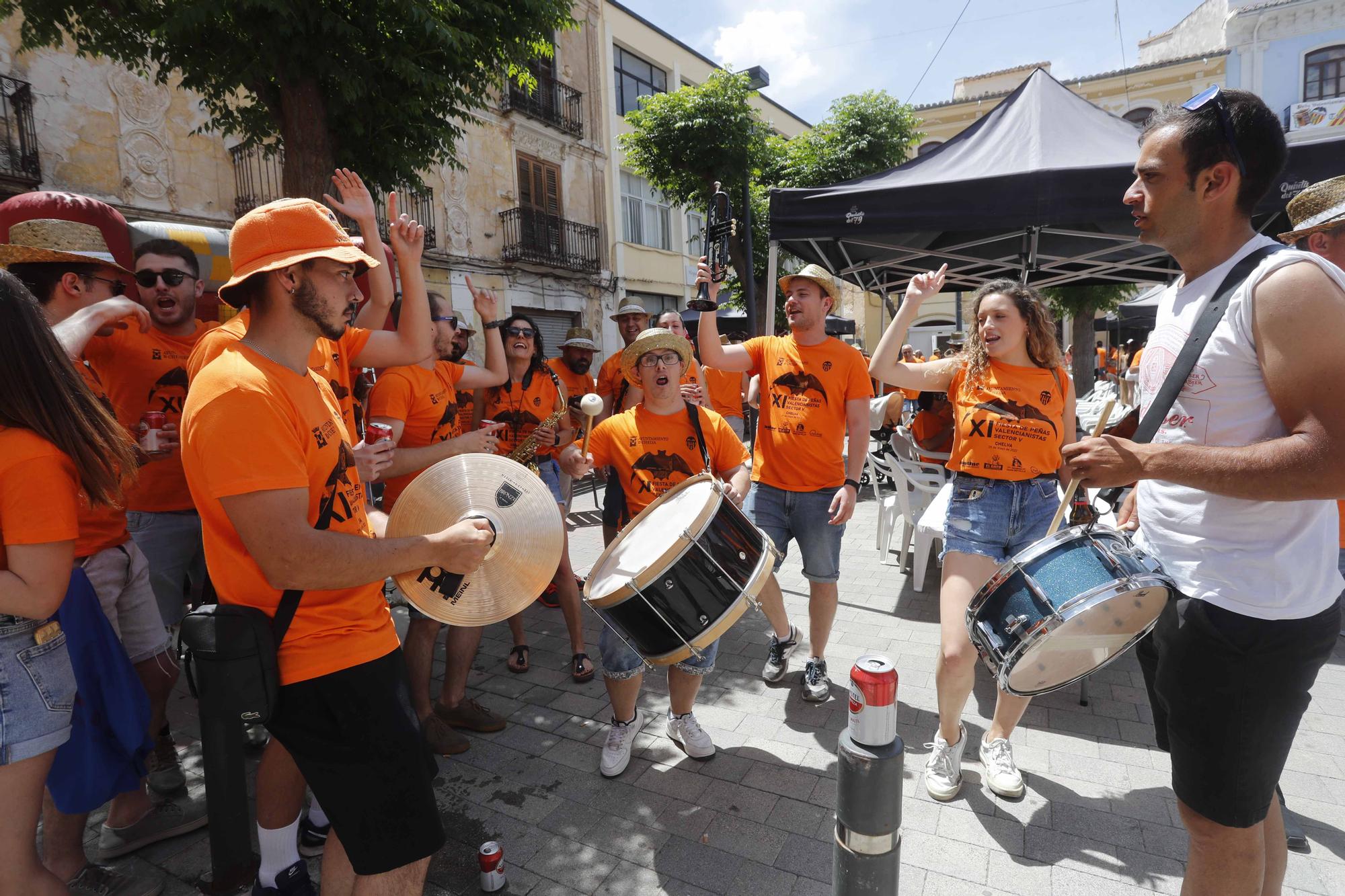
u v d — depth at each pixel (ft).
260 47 17.11
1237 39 63.21
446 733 10.02
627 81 60.49
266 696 5.13
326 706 5.39
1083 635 6.20
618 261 58.18
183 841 8.24
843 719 10.73
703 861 7.73
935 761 8.75
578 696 11.75
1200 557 5.19
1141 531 5.97
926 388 10.07
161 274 9.35
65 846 7.11
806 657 12.89
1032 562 6.32
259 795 6.52
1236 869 5.30
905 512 16.88
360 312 9.43
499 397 14.10
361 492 6.02
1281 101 62.64
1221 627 5.02
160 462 9.58
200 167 32.01
